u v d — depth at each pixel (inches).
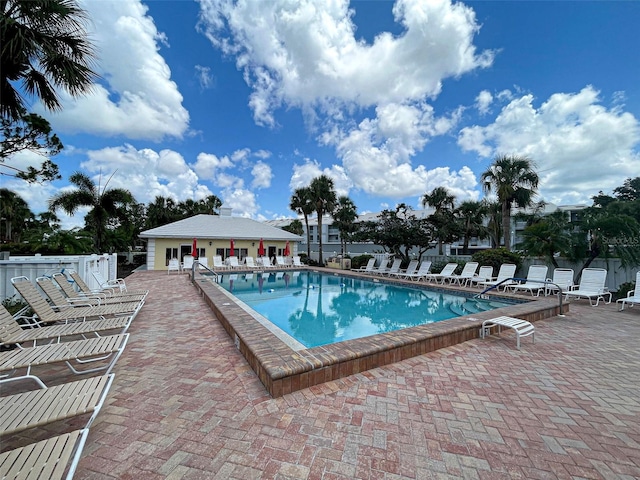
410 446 93.6
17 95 230.4
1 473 60.7
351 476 80.8
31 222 1277.1
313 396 124.2
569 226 430.0
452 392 129.4
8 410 80.5
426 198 953.5
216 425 102.8
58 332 158.1
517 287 410.6
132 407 113.6
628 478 81.1
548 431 102.1
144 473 80.4
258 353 144.3
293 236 991.0
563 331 227.3
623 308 302.8
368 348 154.8
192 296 367.2
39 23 201.2
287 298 469.4
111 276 495.2
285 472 81.7
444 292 465.1
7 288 256.4
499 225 795.4
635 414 113.2
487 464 86.2
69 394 90.3
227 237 867.4
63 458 65.9
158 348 179.5
